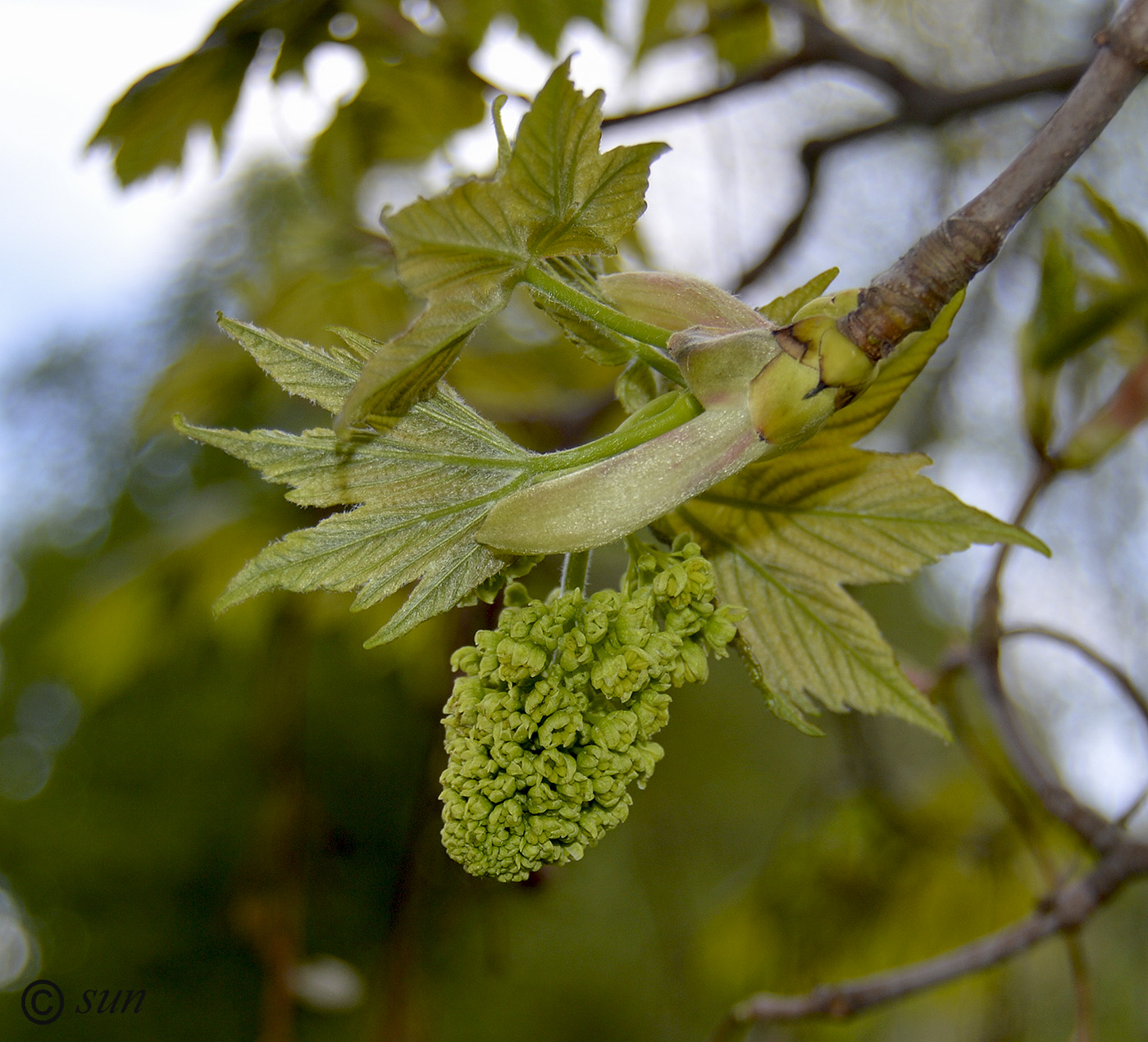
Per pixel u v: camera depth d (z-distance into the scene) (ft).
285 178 2.43
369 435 0.94
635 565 0.94
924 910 2.06
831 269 0.96
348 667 3.34
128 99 1.49
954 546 1.00
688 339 0.91
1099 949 2.59
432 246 0.89
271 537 1.92
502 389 1.88
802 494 1.00
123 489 3.29
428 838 1.73
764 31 1.95
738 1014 1.46
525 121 0.87
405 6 1.66
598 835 0.91
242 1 1.41
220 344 1.98
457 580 0.94
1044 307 1.25
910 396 2.49
